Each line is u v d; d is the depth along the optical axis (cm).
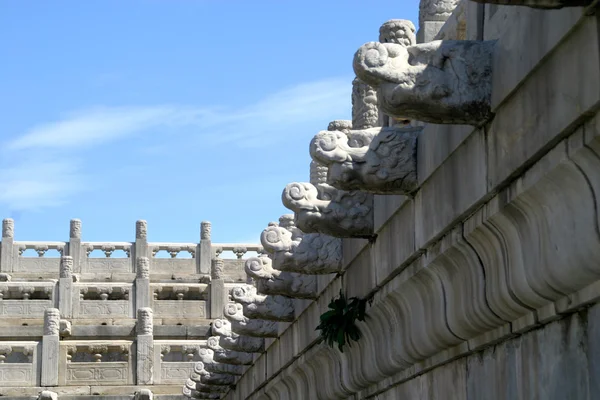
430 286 1152
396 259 1230
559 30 767
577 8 737
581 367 840
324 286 1623
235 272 4331
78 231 4375
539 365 924
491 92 911
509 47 871
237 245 4447
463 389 1139
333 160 1119
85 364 3556
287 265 1510
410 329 1244
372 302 1370
